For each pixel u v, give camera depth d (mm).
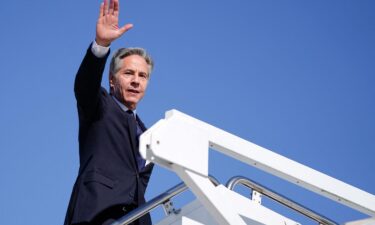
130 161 4527
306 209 4816
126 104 4922
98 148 4465
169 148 3822
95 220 4203
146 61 5027
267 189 4742
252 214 4664
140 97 4949
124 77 4934
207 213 4531
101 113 4527
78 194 4324
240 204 4633
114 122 4551
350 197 4656
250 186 4723
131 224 4410
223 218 3855
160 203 4270
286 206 4785
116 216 4297
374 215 4828
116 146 4504
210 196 3871
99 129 4508
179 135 3895
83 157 4508
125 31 4316
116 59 4992
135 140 4578
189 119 3990
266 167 4344
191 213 4531
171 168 3891
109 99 4633
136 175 4516
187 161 3867
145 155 3777
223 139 4125
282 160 4406
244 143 4242
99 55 4293
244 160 4266
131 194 4414
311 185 4527
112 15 4359
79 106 4469
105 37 4277
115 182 4387
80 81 4328
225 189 4594
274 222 4758
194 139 3953
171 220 4535
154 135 3795
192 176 3865
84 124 4543
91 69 4285
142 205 4215
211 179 4527
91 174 4363
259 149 4316
